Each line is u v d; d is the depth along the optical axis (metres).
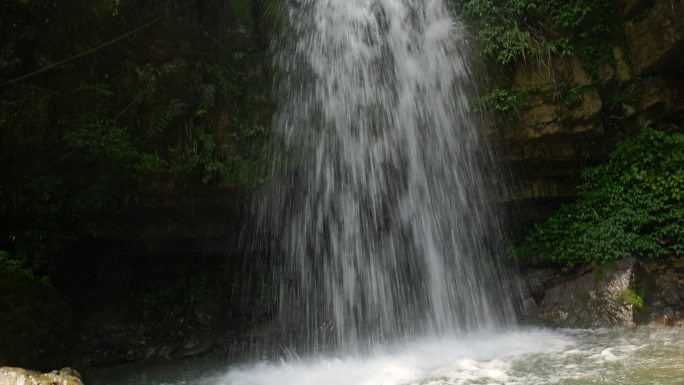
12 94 8.83
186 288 10.94
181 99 9.95
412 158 10.68
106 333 9.71
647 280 9.08
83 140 8.82
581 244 9.79
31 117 8.88
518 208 10.77
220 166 9.79
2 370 6.00
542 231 10.47
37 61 9.02
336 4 11.21
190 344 9.91
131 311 10.38
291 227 10.73
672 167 9.41
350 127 10.67
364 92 10.84
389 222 10.82
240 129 10.19
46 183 8.93
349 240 10.80
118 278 10.68
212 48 10.23
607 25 10.33
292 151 10.30
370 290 10.72
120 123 9.55
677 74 10.08
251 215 10.56
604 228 9.55
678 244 9.12
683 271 9.09
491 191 10.60
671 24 9.41
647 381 5.89
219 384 7.70
